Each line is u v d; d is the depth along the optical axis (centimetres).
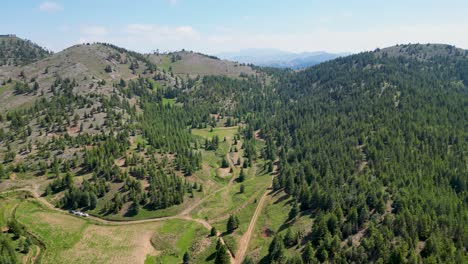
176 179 18275
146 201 16625
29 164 18762
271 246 11825
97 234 14188
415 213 12050
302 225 13100
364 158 18775
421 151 18612
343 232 11794
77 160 19088
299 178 17138
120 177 17650
